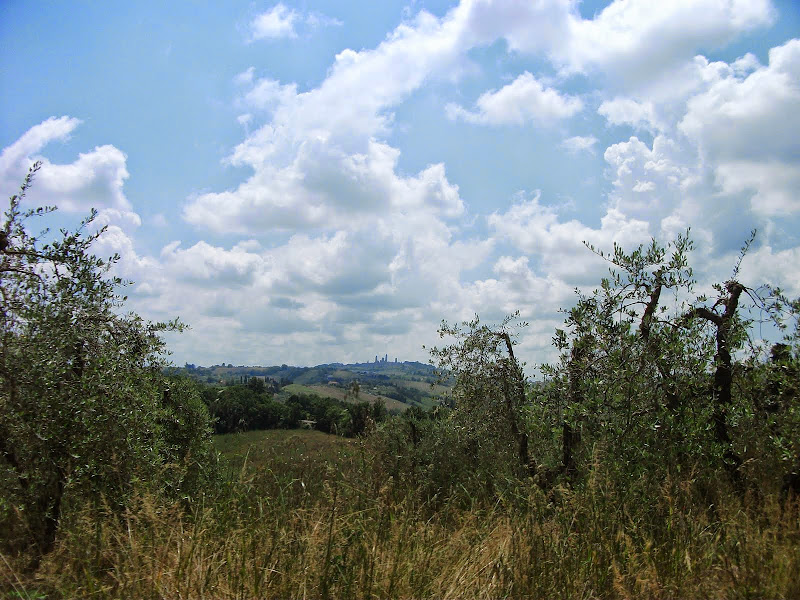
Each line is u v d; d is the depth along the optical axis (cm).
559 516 569
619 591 455
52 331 605
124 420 665
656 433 726
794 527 548
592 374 799
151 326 838
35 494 566
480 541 548
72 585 435
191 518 529
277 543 477
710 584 462
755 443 724
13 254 607
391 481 645
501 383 1041
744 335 776
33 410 577
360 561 474
